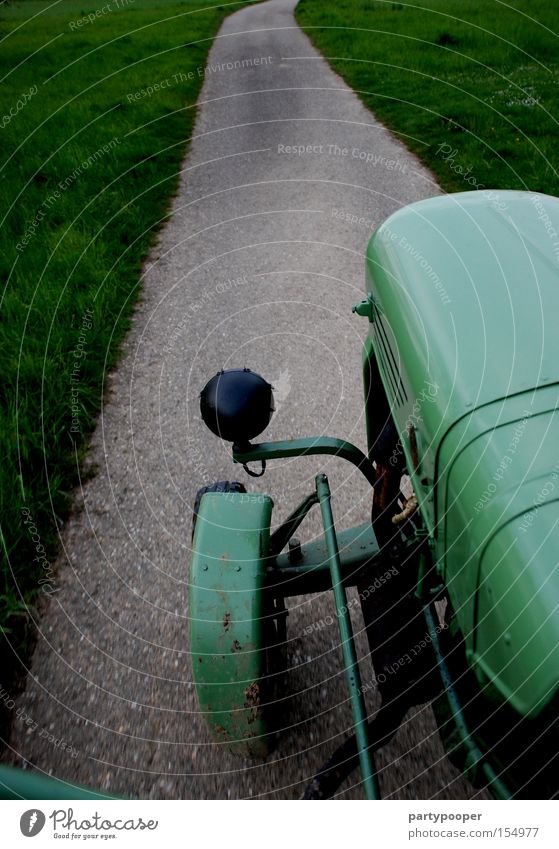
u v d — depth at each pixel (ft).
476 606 4.56
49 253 18.93
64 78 39.11
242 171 26.07
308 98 34.88
